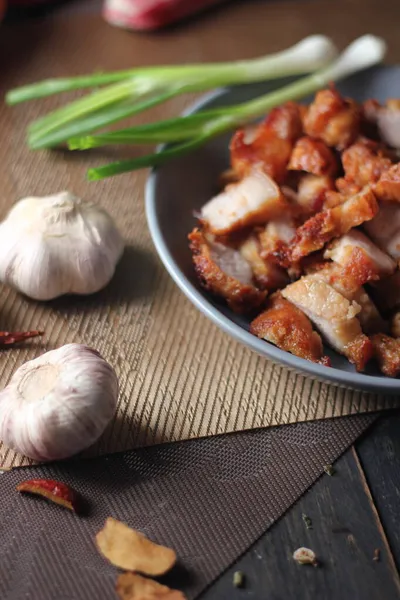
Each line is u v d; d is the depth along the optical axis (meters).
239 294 0.48
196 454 0.44
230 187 0.50
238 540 0.41
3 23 0.70
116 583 0.40
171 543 0.41
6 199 0.55
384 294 0.48
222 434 0.45
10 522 0.42
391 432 0.45
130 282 0.51
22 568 0.40
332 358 0.47
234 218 0.49
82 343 0.48
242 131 0.52
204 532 0.42
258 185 0.49
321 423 0.45
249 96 0.58
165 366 0.48
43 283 0.49
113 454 0.44
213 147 0.55
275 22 0.70
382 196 0.48
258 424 0.45
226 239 0.50
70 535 0.41
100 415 0.43
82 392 0.43
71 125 0.57
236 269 0.49
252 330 0.46
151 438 0.45
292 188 0.51
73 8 0.73
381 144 0.52
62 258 0.49
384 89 0.58
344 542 0.42
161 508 0.42
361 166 0.49
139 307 0.50
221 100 0.57
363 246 0.47
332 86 0.54
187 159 0.53
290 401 0.46
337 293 0.46
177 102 0.63
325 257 0.48
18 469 0.43
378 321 0.47
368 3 0.72
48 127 0.57
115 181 0.57
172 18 0.70
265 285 0.49
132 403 0.46
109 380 0.44
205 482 0.43
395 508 0.43
